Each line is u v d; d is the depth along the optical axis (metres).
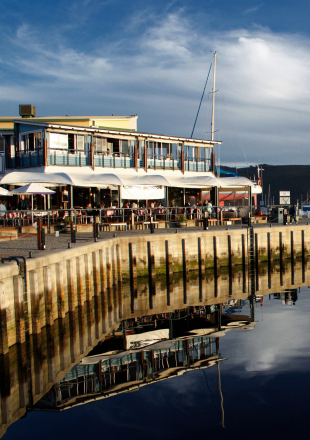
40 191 22.97
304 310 15.62
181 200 35.59
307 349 10.86
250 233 23.55
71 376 9.41
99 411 7.70
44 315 11.34
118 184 25.88
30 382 9.10
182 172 36.78
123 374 9.48
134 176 28.88
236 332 12.71
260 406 7.73
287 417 7.29
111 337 12.59
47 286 11.41
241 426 6.99
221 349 11.05
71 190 25.08
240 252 23.20
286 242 25.17
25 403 8.10
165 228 27.06
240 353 10.67
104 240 17.11
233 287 20.45
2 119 39.34
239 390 8.43
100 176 26.36
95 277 15.40
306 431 6.80
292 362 9.92
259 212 34.44
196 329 13.27
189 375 9.33
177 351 11.03
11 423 7.26
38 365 10.15
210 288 20.20
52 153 29.69
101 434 6.83
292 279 22.52
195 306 16.67
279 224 29.47
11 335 9.58
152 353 10.91
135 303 17.30
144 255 19.44
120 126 42.06
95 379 9.23
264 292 19.42
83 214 26.73
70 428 7.05
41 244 13.84
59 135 30.14
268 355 10.47
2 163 32.75
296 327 13.11
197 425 7.07
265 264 24.33
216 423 7.09
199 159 38.44
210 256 21.75
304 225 26.30
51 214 25.28
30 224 25.20
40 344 10.91
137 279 19.31
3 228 21.08
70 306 13.08
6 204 30.62
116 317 15.23
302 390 8.37
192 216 30.77
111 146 32.81
